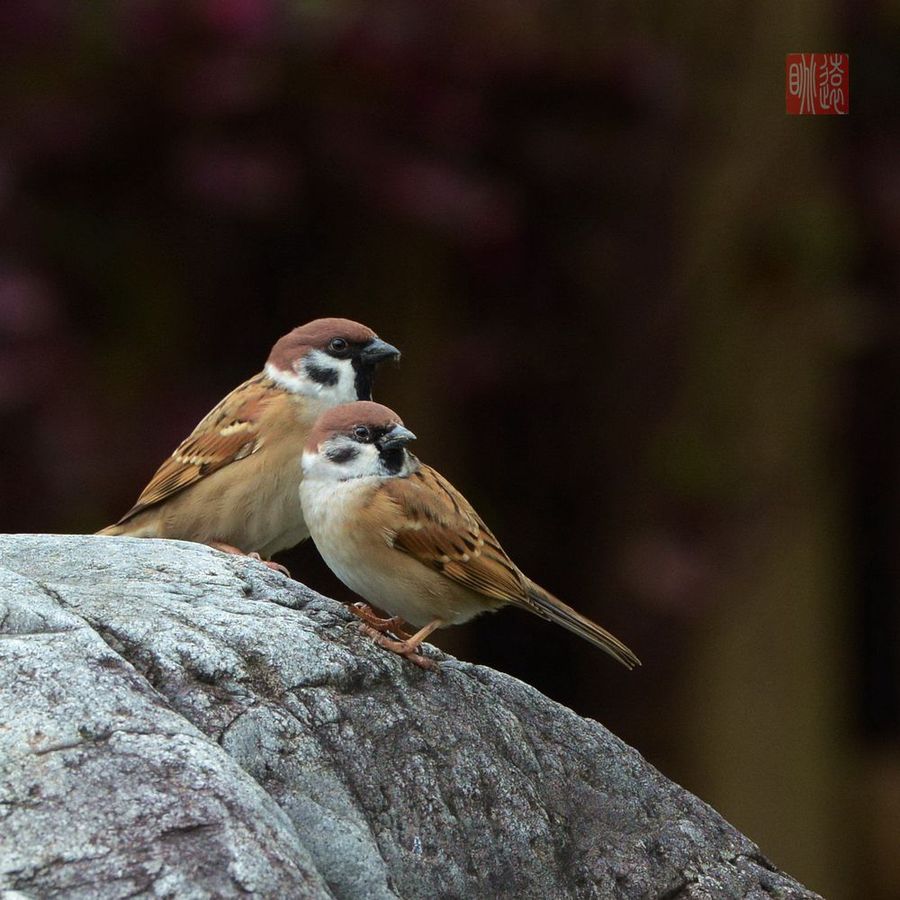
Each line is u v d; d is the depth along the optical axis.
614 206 13.80
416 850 5.67
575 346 13.98
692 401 13.88
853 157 14.51
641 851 6.38
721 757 13.75
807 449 13.87
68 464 11.29
